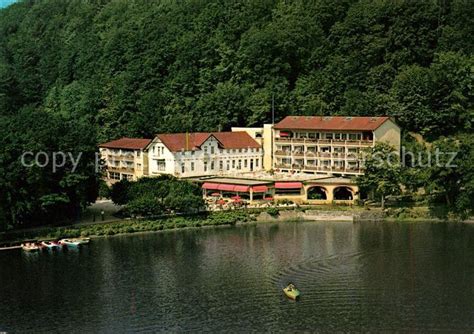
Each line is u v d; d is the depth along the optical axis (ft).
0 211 457.27
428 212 542.57
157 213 526.57
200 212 537.24
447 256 420.77
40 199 479.00
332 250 438.40
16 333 305.94
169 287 365.40
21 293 358.23
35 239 468.34
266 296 348.59
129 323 314.76
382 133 606.55
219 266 403.95
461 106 647.15
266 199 581.12
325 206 563.89
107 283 373.40
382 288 358.84
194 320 317.42
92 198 526.16
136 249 448.65
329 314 323.37
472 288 358.23
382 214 543.80
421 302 338.13
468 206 537.24
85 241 464.65
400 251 433.89
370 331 303.07
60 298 349.82
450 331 302.66
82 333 304.50
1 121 521.65
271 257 422.82
